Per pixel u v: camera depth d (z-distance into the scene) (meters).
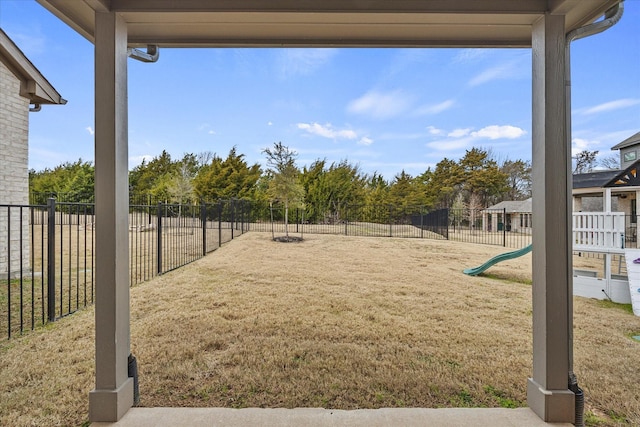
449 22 2.22
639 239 9.56
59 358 2.79
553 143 2.03
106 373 1.98
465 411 2.08
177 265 6.90
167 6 2.04
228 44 2.55
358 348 3.06
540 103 2.07
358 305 4.37
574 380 2.01
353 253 8.78
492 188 24.84
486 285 5.61
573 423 1.97
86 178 18.78
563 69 2.04
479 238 14.44
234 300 4.51
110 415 1.96
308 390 2.36
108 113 2.01
